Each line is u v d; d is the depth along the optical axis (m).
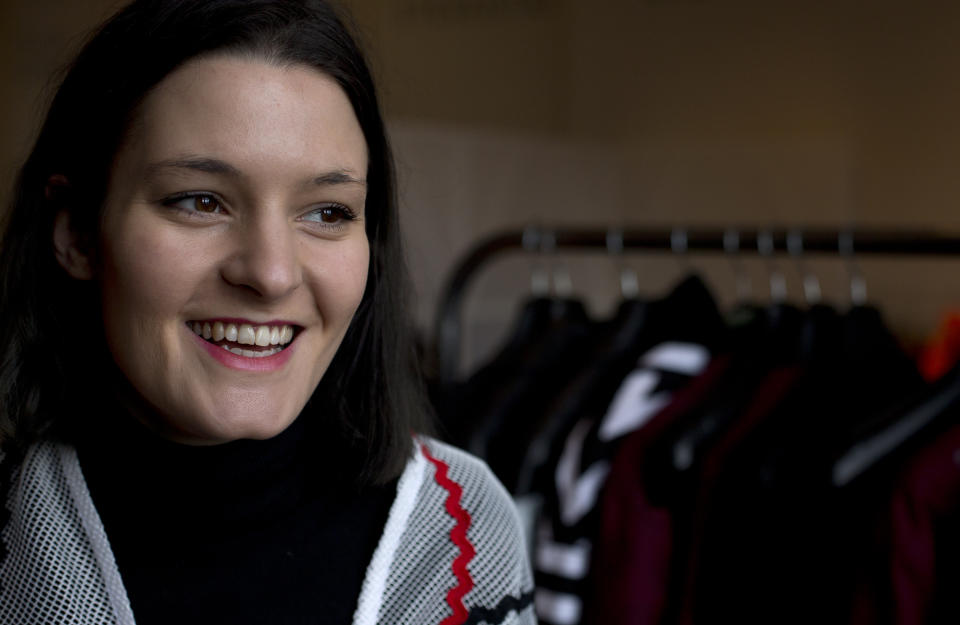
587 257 3.63
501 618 0.87
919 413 1.24
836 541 1.26
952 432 1.20
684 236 1.51
